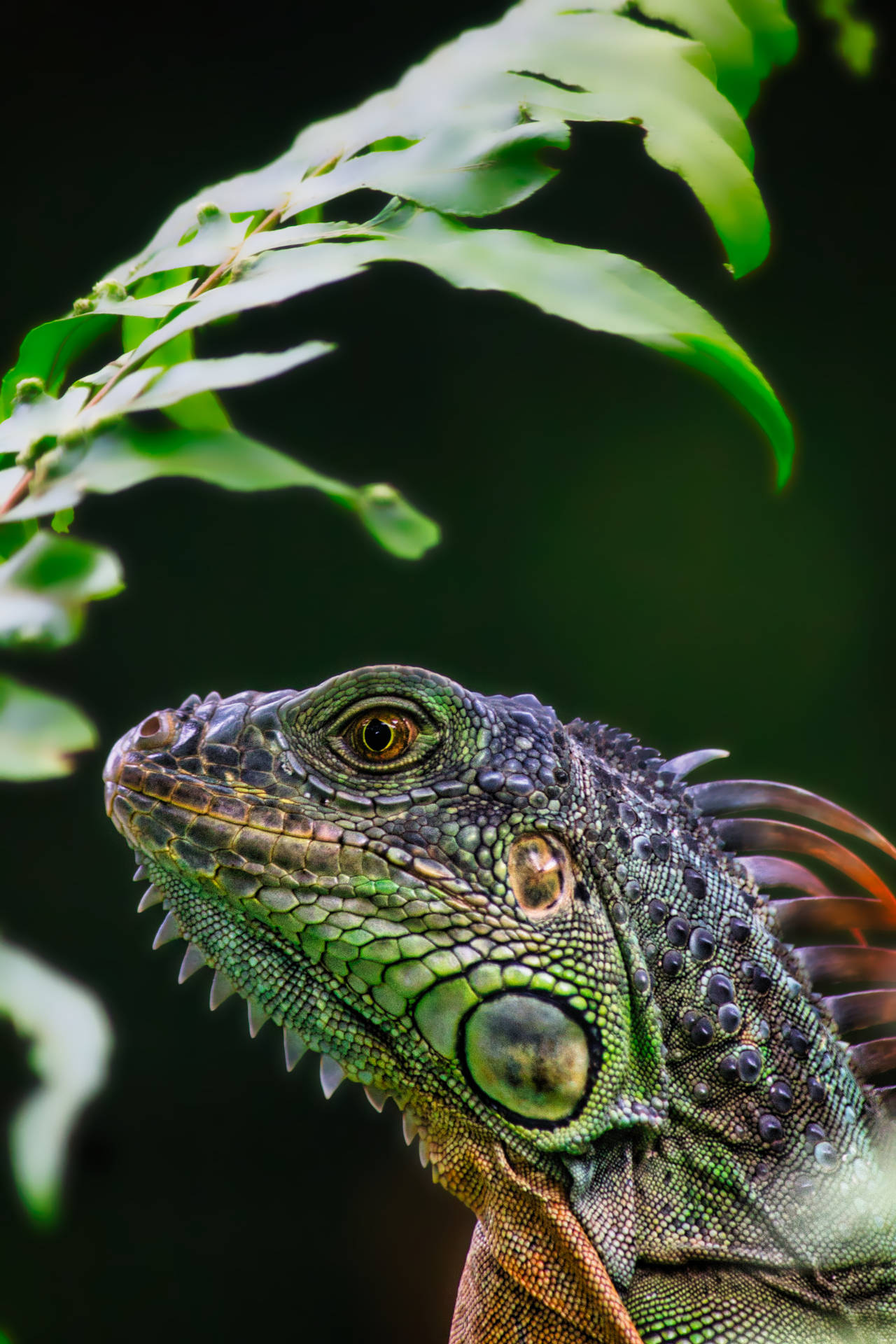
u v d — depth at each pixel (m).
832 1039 2.13
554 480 6.24
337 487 1.90
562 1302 2.10
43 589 1.63
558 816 2.11
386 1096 2.11
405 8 5.71
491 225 5.81
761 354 6.21
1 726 1.51
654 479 6.23
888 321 6.16
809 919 2.14
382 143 2.05
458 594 6.20
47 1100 1.47
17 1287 4.54
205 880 2.11
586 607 6.22
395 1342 4.73
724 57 2.07
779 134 5.99
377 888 2.10
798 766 6.16
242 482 1.85
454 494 6.21
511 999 2.10
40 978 1.53
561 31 2.04
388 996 2.11
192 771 2.11
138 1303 4.68
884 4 5.58
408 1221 4.96
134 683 5.85
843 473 6.20
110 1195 4.97
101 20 5.64
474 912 2.11
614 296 1.97
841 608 6.17
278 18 5.74
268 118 5.88
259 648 6.01
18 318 5.79
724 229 2.04
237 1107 5.24
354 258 2.02
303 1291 4.81
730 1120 2.11
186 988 5.38
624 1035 2.11
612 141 5.85
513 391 6.20
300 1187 5.08
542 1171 2.10
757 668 6.18
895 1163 2.12
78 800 5.48
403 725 2.11
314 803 2.11
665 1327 2.10
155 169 5.85
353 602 6.09
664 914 2.12
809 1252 2.11
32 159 5.76
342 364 6.09
